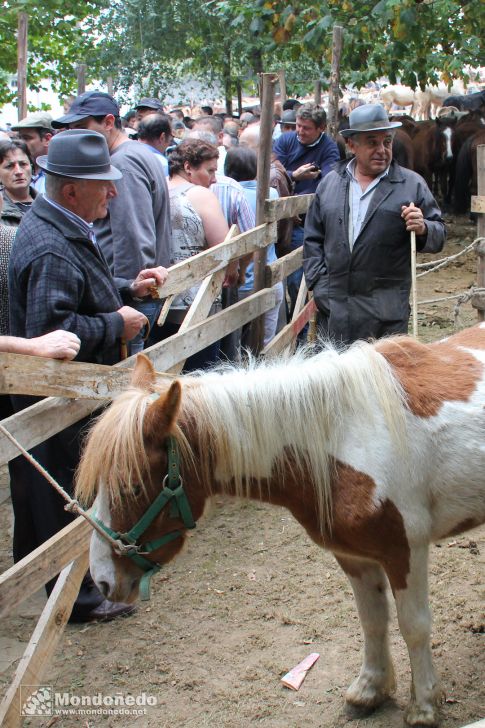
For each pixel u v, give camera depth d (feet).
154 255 12.28
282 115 27.86
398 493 7.72
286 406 7.66
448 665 9.61
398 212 12.82
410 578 7.99
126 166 12.03
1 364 7.95
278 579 11.71
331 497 7.80
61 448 10.12
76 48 43.09
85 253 9.64
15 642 10.44
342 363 7.86
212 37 44.62
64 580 9.15
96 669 9.86
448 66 35.19
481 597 10.94
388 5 25.68
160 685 9.54
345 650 10.03
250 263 16.98
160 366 11.26
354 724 8.78
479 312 17.26
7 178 14.10
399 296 13.35
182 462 7.47
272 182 20.17
